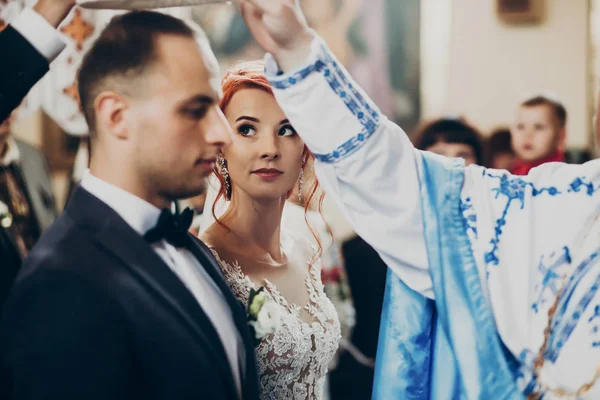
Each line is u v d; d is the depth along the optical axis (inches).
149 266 53.2
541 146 166.2
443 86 244.8
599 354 57.0
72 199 55.4
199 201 124.7
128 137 53.6
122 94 53.1
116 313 49.6
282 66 57.8
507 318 59.4
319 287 84.1
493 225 61.4
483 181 62.8
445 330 60.6
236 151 74.8
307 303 80.9
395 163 61.1
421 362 63.7
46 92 110.0
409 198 61.1
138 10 55.2
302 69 56.8
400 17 243.0
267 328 72.5
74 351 47.3
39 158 138.1
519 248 60.7
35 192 131.5
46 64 52.9
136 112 53.2
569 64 242.4
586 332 57.8
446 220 61.2
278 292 77.8
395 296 64.8
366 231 61.3
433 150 144.0
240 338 59.8
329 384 140.1
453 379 62.4
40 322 47.6
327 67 57.4
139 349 50.1
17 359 47.0
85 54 54.6
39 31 52.4
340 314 129.4
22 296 48.7
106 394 47.9
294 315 77.9
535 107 166.2
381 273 138.8
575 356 57.7
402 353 63.9
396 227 60.9
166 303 52.4
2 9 89.0
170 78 53.1
